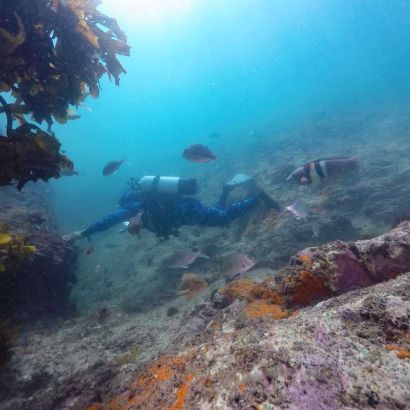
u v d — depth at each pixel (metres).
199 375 1.25
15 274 4.57
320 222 5.66
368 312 1.27
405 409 0.88
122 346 3.53
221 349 1.39
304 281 2.22
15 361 3.40
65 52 2.93
